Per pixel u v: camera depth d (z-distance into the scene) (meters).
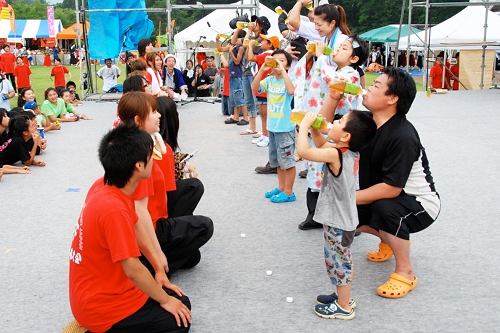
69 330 2.77
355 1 51.25
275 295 3.42
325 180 3.02
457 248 4.12
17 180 6.39
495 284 3.51
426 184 3.47
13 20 38.16
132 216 2.62
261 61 7.60
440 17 41.66
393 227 3.36
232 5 13.80
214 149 8.06
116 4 14.93
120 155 2.51
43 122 9.69
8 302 3.39
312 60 4.70
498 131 8.96
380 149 3.43
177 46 22.05
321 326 3.03
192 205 4.04
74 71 34.69
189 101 14.16
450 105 12.69
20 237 4.52
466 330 2.96
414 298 3.35
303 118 2.98
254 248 4.21
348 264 3.04
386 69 3.43
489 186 5.73
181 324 2.78
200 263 3.95
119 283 2.63
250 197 5.59
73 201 5.54
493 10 22.03
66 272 3.84
